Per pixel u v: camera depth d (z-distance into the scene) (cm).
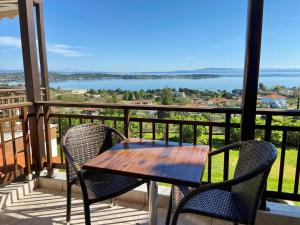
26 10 249
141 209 228
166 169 135
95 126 216
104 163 144
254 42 182
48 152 270
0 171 269
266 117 192
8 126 449
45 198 250
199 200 155
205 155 159
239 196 156
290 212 199
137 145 181
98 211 225
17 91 549
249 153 159
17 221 210
